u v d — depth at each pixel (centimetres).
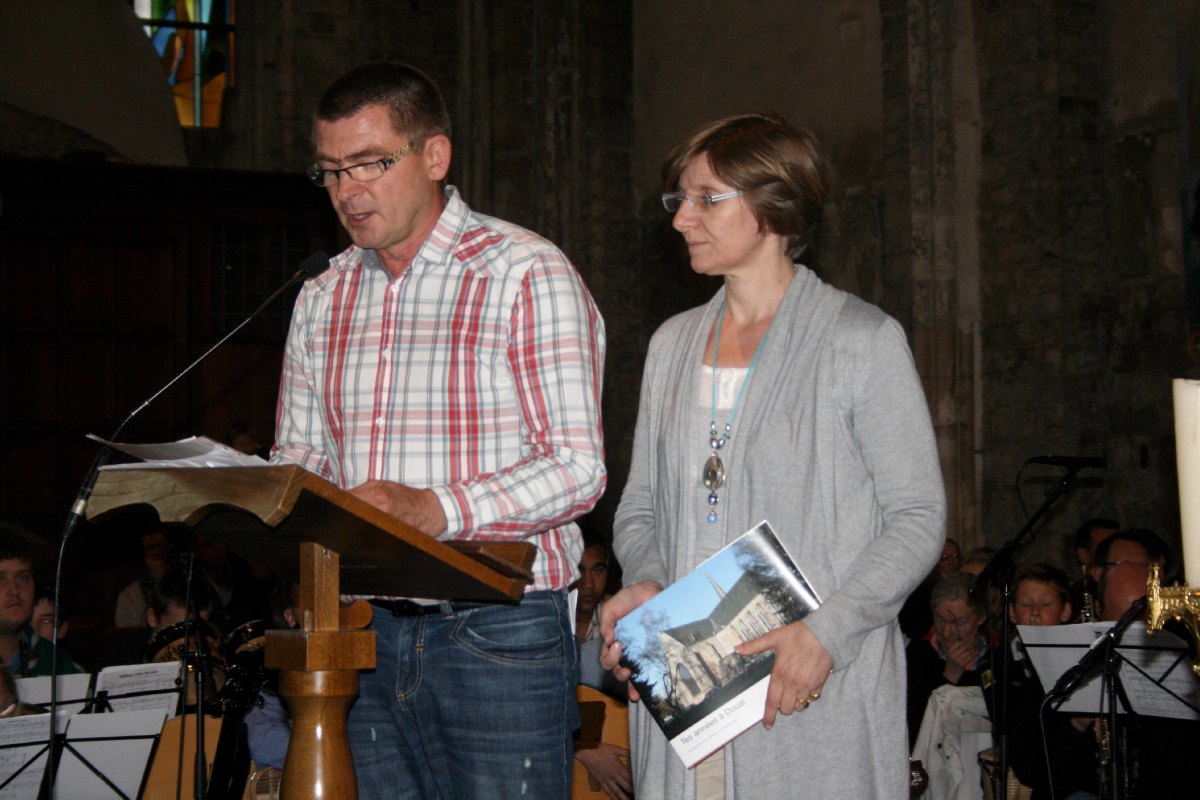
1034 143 824
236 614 767
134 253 1005
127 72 1068
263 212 1026
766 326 230
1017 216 832
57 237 991
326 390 237
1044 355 818
